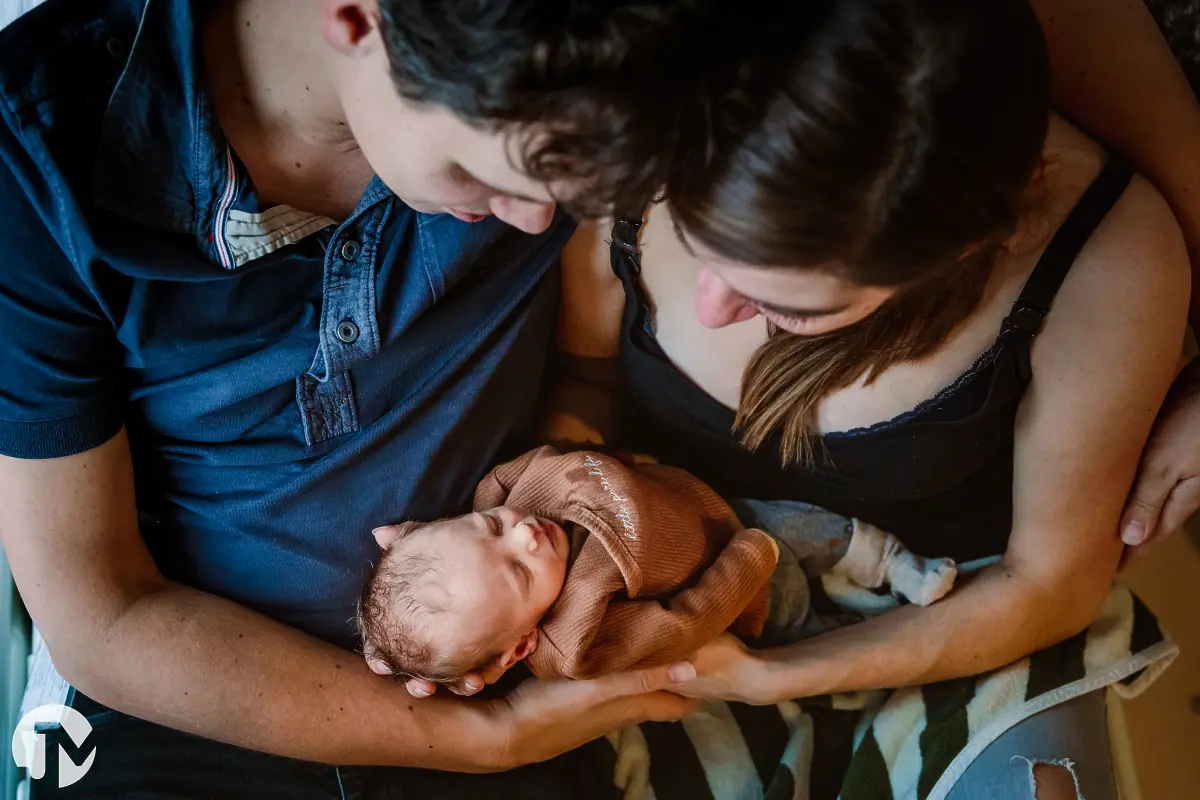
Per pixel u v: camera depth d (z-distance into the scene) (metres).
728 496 1.38
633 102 0.61
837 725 1.34
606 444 1.35
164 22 0.76
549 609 1.20
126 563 1.06
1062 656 1.26
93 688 1.07
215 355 1.00
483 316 1.11
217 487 1.10
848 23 0.62
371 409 1.09
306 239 0.96
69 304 0.88
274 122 0.86
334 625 1.20
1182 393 1.20
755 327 1.12
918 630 1.23
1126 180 1.02
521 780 1.21
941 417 1.12
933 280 0.84
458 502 1.25
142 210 0.85
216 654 1.07
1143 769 1.65
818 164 0.65
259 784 1.13
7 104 0.78
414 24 0.61
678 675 1.18
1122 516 1.19
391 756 1.13
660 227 1.12
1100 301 1.02
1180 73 1.09
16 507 0.98
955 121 0.66
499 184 0.70
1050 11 1.04
